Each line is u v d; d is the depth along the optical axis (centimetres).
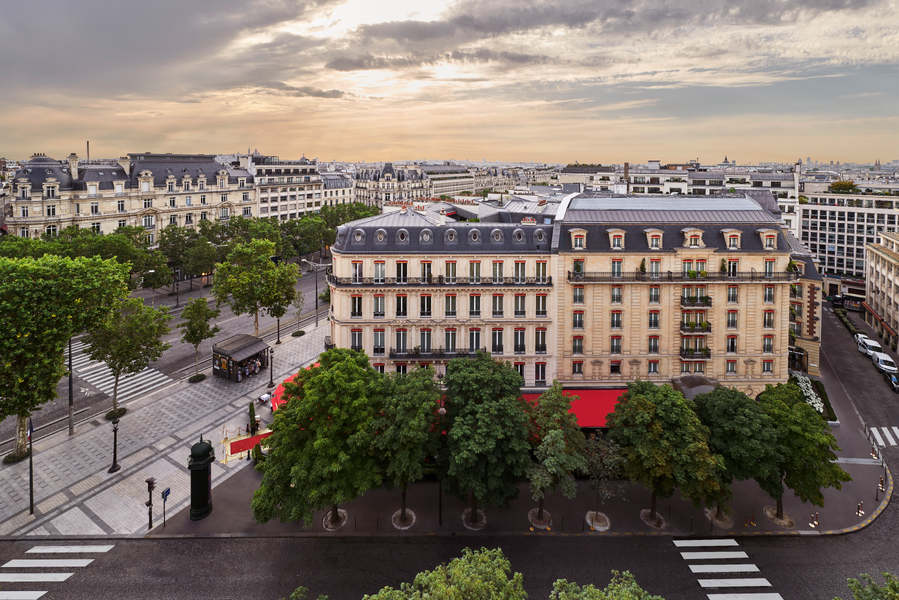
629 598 2611
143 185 13950
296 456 4316
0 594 3881
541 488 4688
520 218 9031
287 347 9500
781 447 4459
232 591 3966
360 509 5050
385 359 6569
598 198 7625
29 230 11838
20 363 5269
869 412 7231
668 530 4806
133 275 11556
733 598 3966
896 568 4325
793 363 8519
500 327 6650
